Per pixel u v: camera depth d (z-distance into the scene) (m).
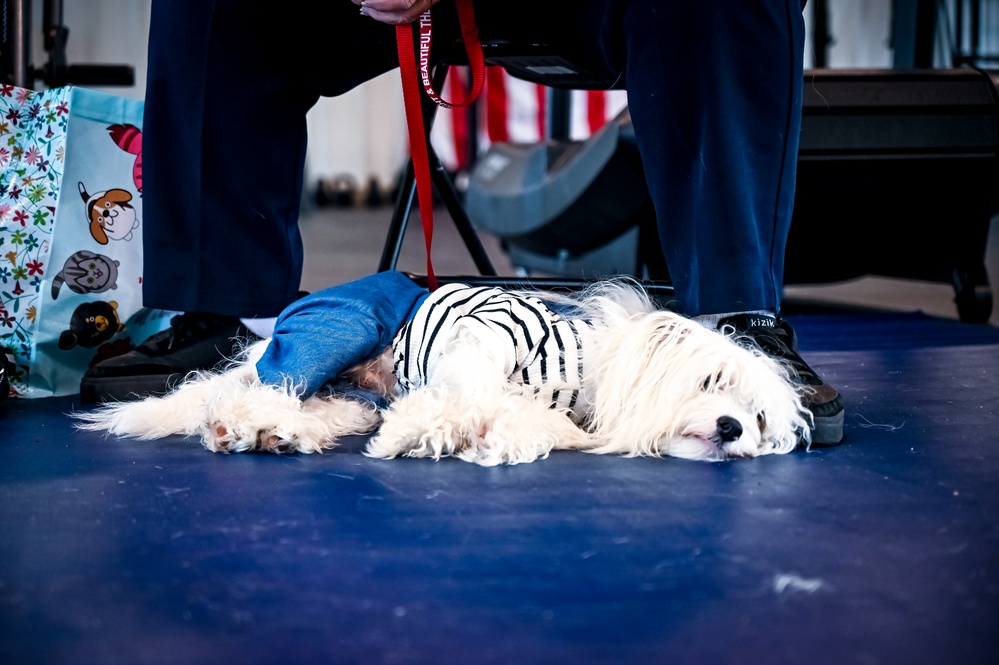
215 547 1.05
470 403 1.45
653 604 0.90
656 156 1.61
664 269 3.23
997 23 7.66
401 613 0.88
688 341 1.46
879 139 3.08
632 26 1.61
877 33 7.75
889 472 1.35
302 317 1.67
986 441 1.52
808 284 3.54
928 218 3.29
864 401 1.83
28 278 1.94
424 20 1.78
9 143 2.00
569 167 3.57
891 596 0.92
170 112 1.81
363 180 9.66
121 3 5.82
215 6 1.76
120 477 1.33
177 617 0.88
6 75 2.38
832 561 1.01
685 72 1.56
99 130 2.00
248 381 1.70
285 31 1.84
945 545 1.06
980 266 3.23
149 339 1.91
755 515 1.16
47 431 1.63
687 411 1.44
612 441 1.48
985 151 3.12
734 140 1.55
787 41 1.56
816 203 3.24
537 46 1.91
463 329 1.56
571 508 1.19
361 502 1.21
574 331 1.56
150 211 1.83
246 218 1.85
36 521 1.14
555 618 0.87
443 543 1.06
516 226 4.14
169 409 1.62
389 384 1.76
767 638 0.84
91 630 0.85
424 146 1.79
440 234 6.94
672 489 1.27
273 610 0.89
